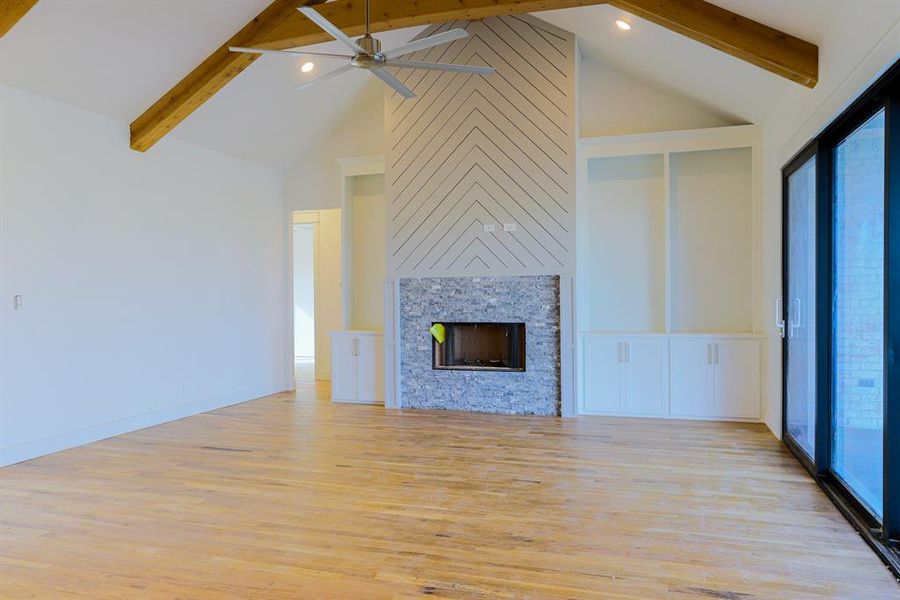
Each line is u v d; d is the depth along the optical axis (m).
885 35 2.55
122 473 4.05
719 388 5.56
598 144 5.97
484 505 3.38
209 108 5.71
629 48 5.34
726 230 5.89
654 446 4.65
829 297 3.71
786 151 4.47
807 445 4.19
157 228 5.66
